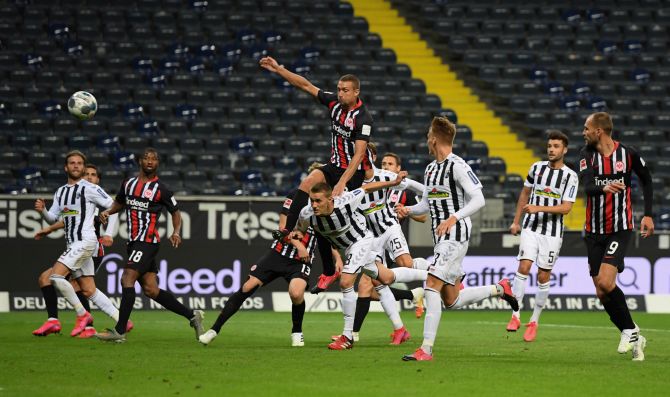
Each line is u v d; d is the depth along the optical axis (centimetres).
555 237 4784
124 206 4347
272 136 9531
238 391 2748
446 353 3856
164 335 4619
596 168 3750
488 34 11281
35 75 9750
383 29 11275
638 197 9081
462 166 3459
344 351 3875
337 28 10981
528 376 3117
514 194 9062
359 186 3956
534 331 4528
